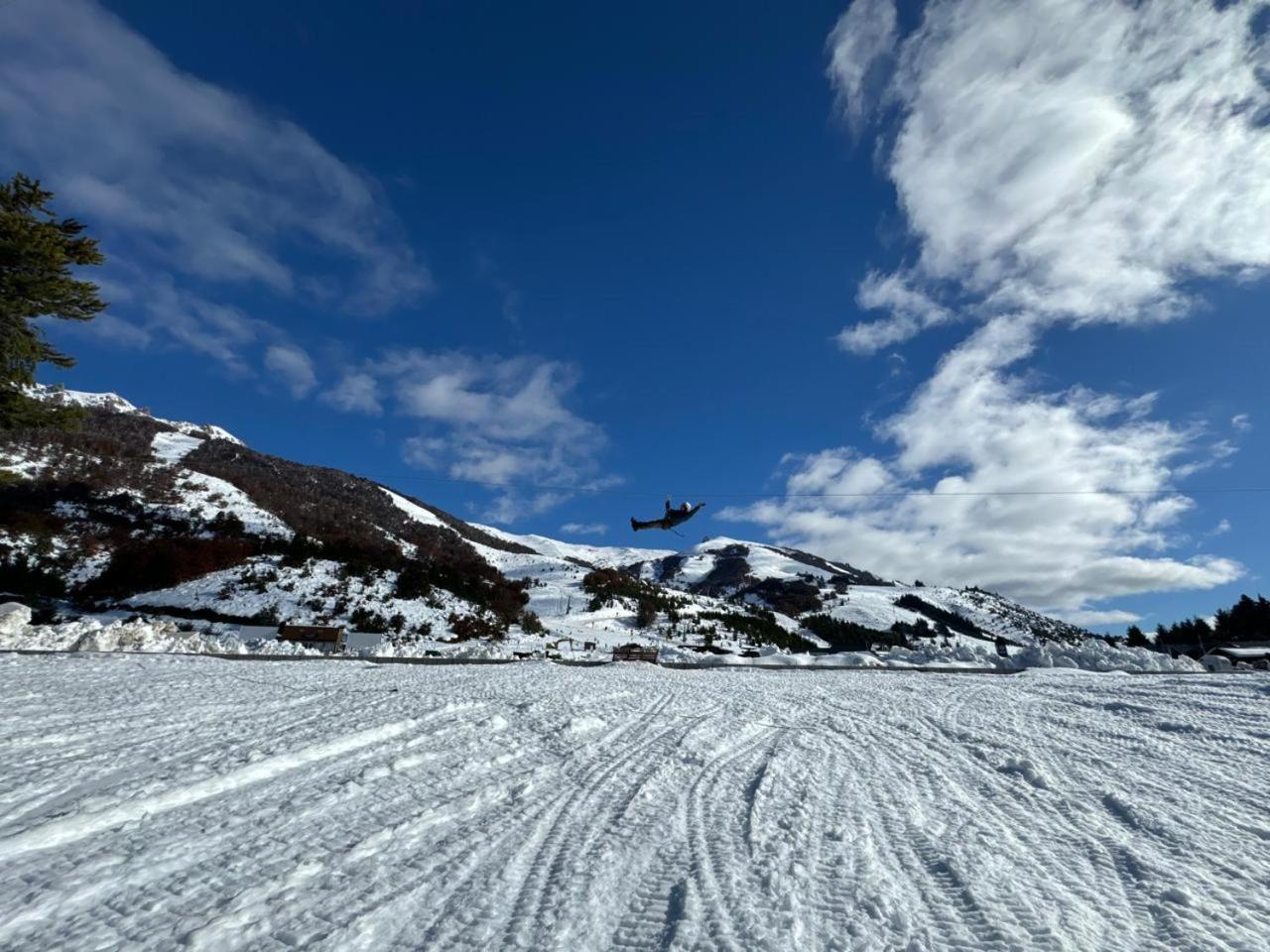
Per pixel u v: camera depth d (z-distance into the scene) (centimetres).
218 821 363
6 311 1706
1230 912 287
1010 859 347
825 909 285
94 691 726
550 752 576
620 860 338
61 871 295
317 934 254
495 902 287
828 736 704
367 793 425
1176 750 625
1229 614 6681
